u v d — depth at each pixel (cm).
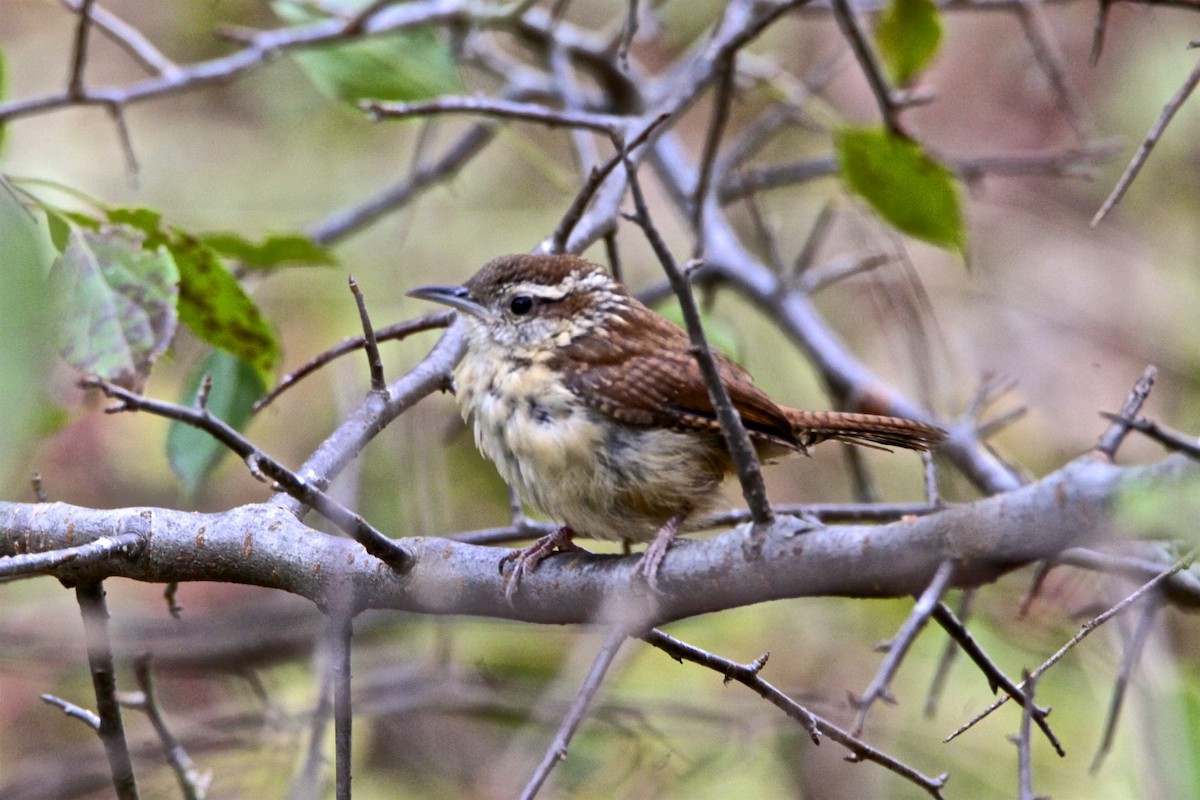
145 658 718
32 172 988
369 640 1263
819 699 1060
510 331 759
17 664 1112
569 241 834
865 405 1093
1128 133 1410
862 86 1476
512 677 1184
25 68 1500
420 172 1200
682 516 732
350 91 1027
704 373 518
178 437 809
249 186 1476
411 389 707
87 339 640
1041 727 564
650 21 1310
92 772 1061
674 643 574
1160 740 717
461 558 630
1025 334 1419
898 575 512
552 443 721
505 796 1084
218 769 1068
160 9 1526
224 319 778
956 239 1012
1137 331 1411
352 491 1009
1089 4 1446
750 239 1541
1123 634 728
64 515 625
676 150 1234
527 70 1390
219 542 610
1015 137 1466
